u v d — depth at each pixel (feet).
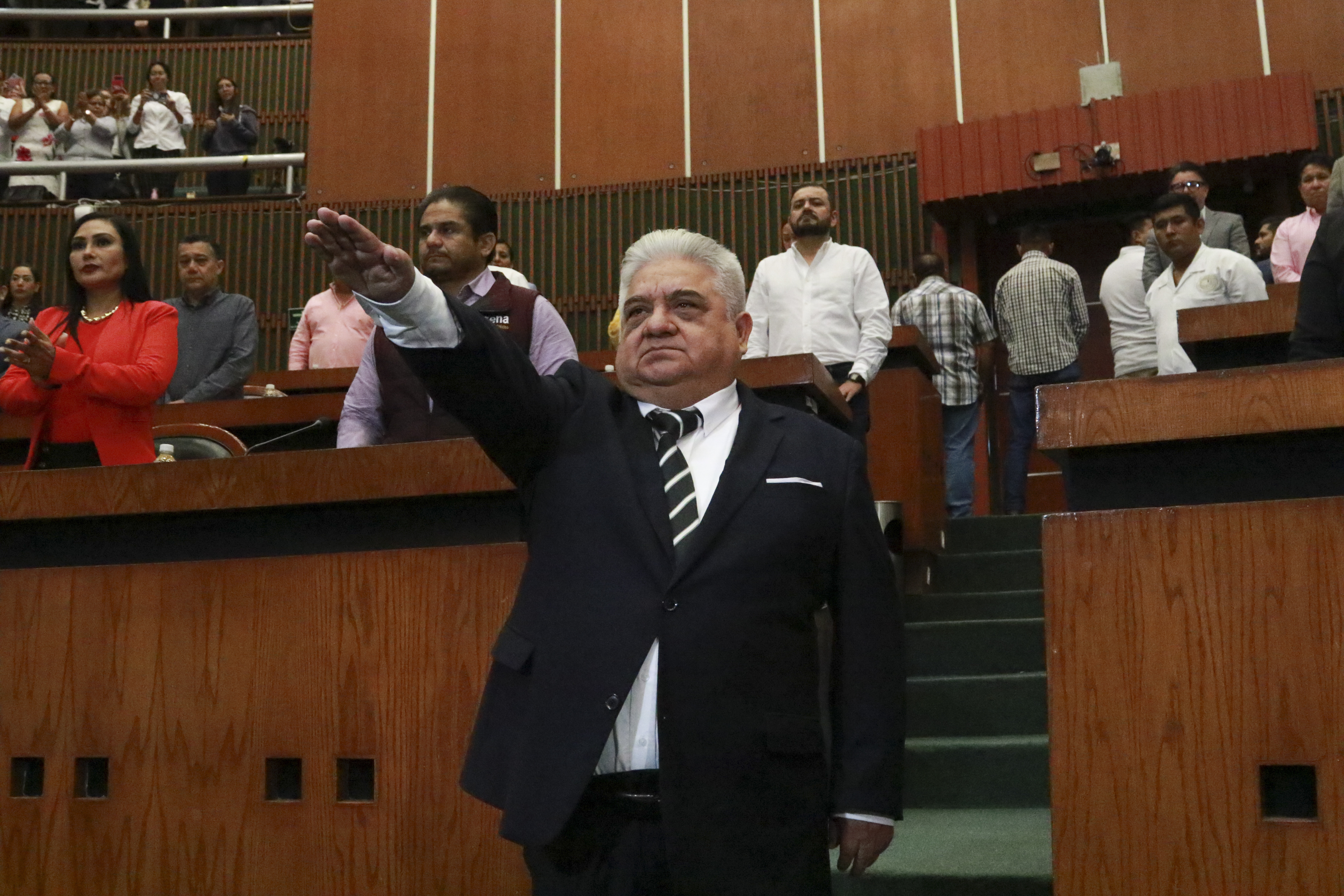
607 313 29.66
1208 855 6.40
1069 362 21.11
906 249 28.19
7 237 30.25
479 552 7.98
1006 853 9.84
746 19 30.25
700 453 6.47
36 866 8.41
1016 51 28.43
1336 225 8.68
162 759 8.35
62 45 34.60
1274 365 6.84
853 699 6.24
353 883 7.87
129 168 29.55
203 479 8.69
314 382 18.66
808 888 5.74
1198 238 16.15
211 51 34.78
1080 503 7.22
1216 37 27.07
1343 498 6.49
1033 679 13.20
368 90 31.48
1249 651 6.51
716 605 5.90
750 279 29.14
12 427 16.62
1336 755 6.28
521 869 7.59
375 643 8.10
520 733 5.93
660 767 5.69
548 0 31.32
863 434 15.85
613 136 30.42
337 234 5.40
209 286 17.65
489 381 5.89
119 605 8.63
